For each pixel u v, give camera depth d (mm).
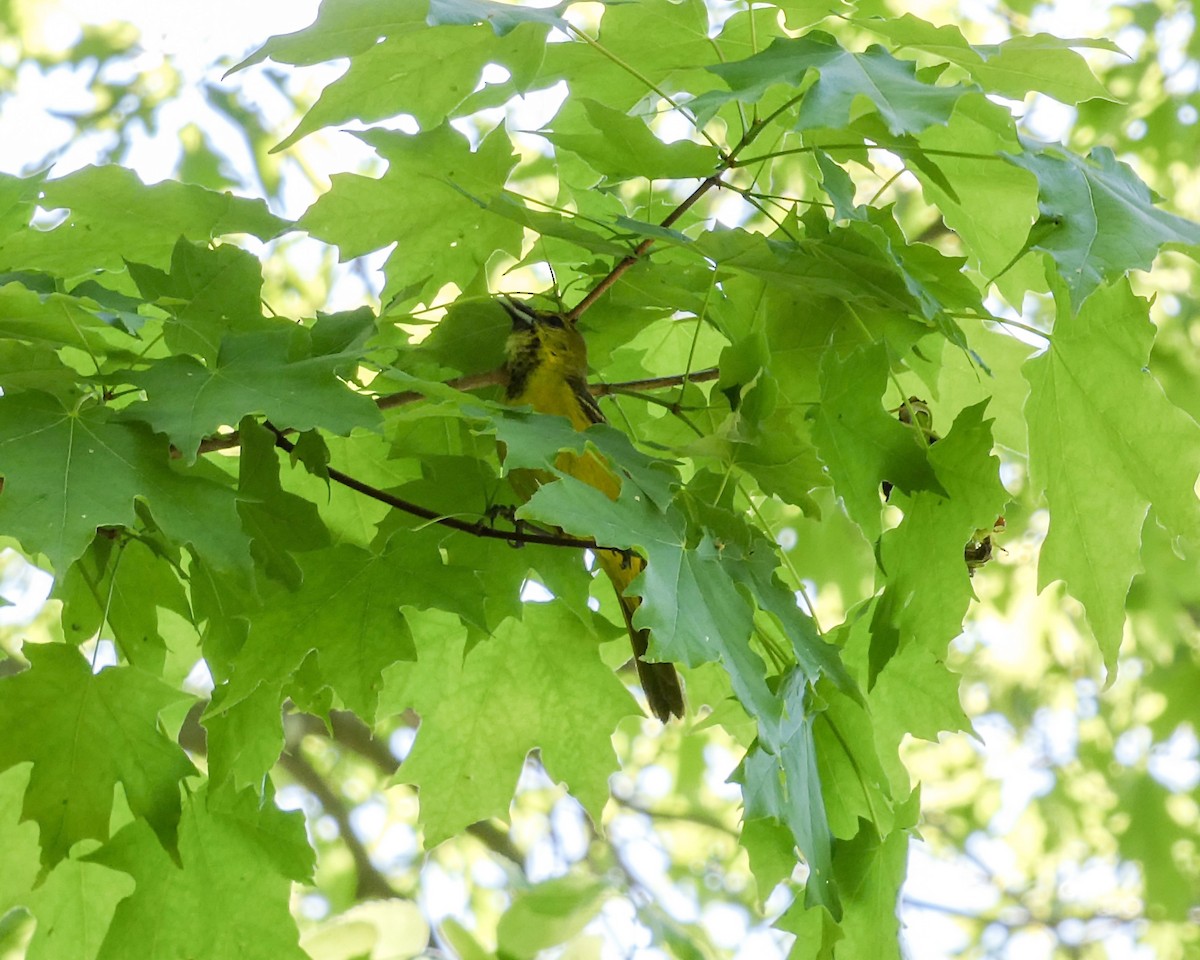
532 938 4090
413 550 3631
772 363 4297
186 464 2992
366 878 10836
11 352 3090
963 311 4461
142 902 3975
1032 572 11938
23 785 4172
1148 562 11266
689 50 4305
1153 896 11781
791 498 3719
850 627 4176
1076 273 3367
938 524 3768
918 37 3805
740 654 3246
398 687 4391
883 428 3746
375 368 3873
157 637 4012
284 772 11133
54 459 2959
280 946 4055
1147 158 10625
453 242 4348
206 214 4109
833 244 3795
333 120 4004
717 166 3795
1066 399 4035
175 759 3631
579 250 4504
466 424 4258
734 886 12984
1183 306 11461
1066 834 12820
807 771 3795
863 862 3965
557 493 3117
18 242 4062
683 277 4156
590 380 5020
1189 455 3852
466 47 3857
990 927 13320
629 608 4551
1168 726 11586
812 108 3209
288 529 3600
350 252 4254
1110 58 10688
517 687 4418
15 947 6469
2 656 7211
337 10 3439
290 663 3557
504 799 4465
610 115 3652
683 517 3379
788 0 3846
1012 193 4430
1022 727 12781
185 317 3781
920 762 13406
